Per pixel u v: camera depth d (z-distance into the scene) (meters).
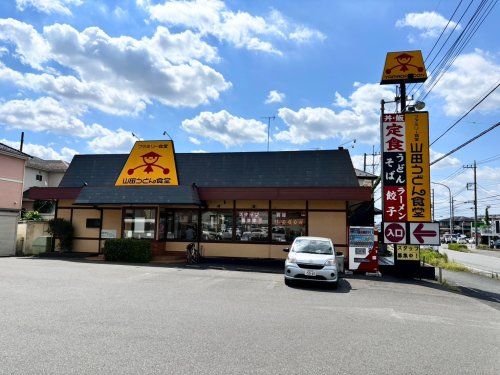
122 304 8.44
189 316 7.61
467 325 8.31
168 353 5.36
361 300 10.61
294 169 19.81
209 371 4.77
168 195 18.61
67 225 20.55
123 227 19.56
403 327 7.71
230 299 9.70
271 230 19.02
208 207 19.67
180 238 19.73
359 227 16.77
